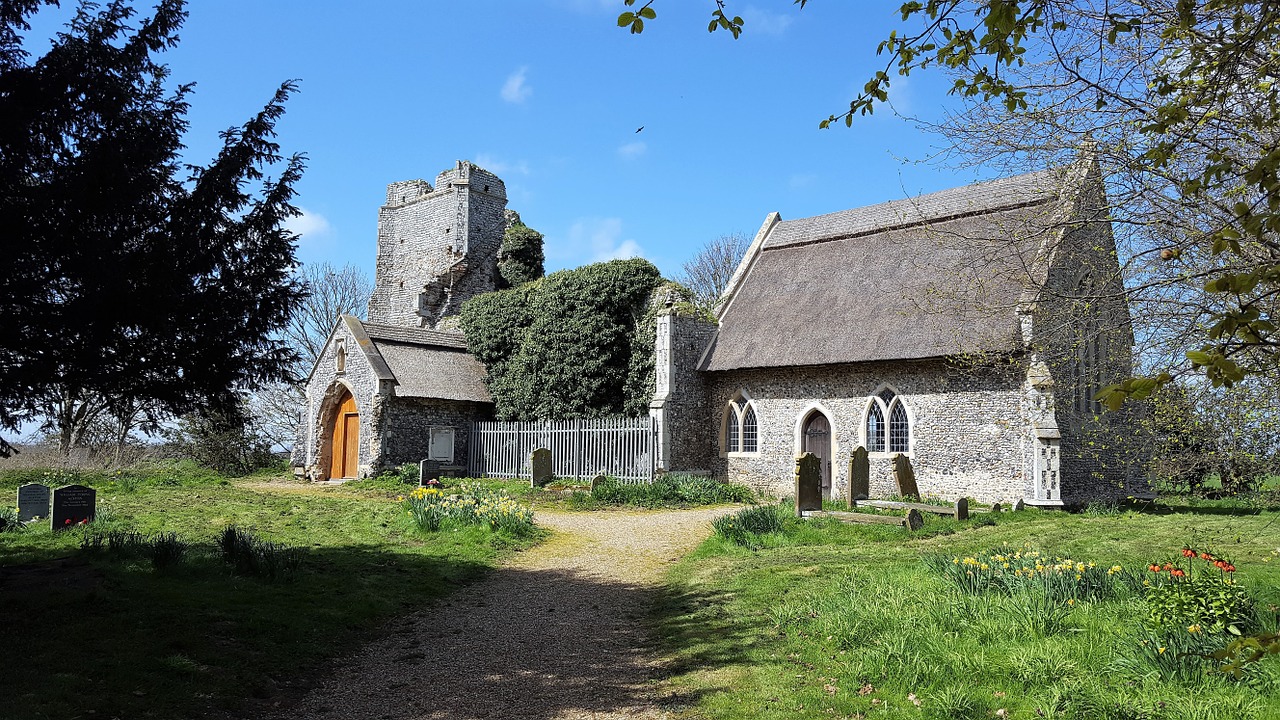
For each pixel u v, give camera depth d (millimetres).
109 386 8625
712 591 10797
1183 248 6785
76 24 8945
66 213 8023
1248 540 12992
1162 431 9977
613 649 8570
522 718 6566
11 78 8188
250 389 9797
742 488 24078
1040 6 5363
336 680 7539
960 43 5973
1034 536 14250
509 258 42219
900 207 25984
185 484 25062
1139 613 7691
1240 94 7176
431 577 11812
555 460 26984
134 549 11766
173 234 8719
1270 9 5719
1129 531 14547
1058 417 20703
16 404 8477
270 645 8109
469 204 42594
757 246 28984
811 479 16969
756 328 26016
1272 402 8156
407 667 7961
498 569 12859
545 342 28219
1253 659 3359
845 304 24406
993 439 20672
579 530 16641
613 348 27375
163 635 7984
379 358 28641
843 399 23578
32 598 8945
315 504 19781
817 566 11820
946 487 21375
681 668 7684
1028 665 6672
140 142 8633
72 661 7047
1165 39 7082
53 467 27031
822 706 6355
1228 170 5109
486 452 29109
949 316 21406
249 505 18984
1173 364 8125
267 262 9438
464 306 31984
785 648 7938
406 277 44906
